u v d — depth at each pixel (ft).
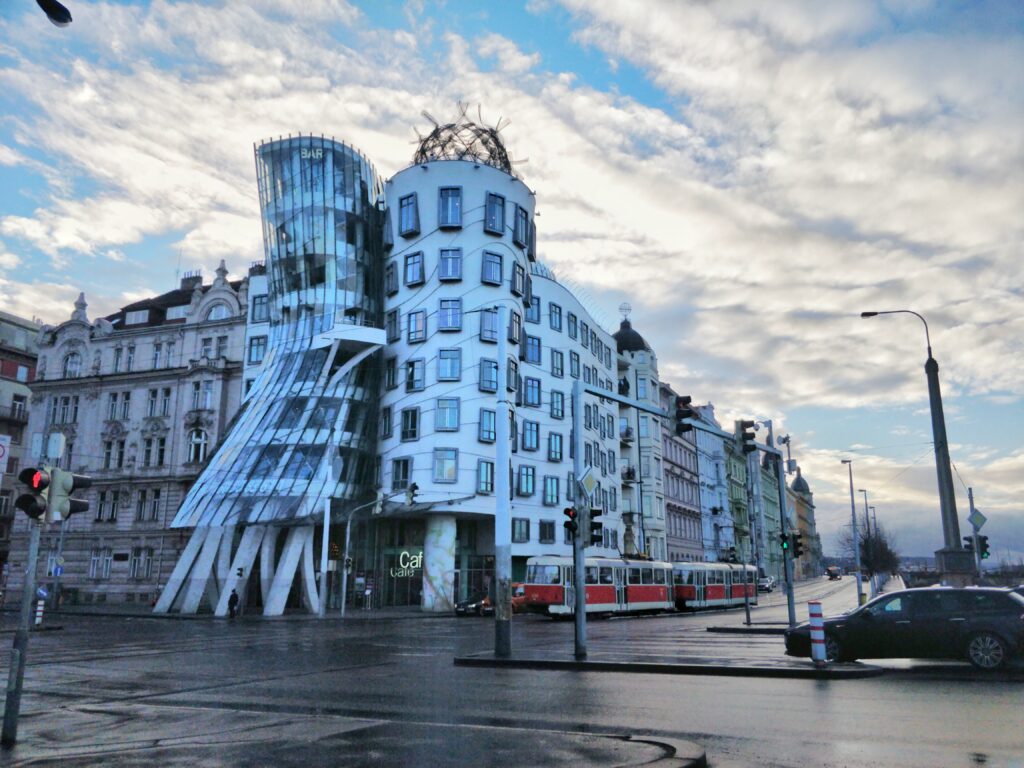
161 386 207.92
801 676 46.37
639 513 244.83
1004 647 47.03
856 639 50.31
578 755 24.81
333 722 32.09
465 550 178.19
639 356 262.06
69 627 110.83
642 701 37.68
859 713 33.40
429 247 177.58
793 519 555.69
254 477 155.33
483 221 178.09
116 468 205.77
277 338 184.75
